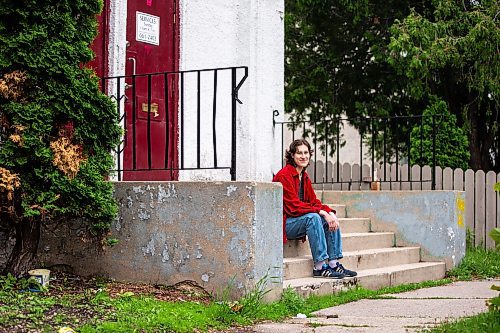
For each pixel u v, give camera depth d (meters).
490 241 12.27
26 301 5.85
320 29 15.79
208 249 6.64
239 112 10.41
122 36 8.78
